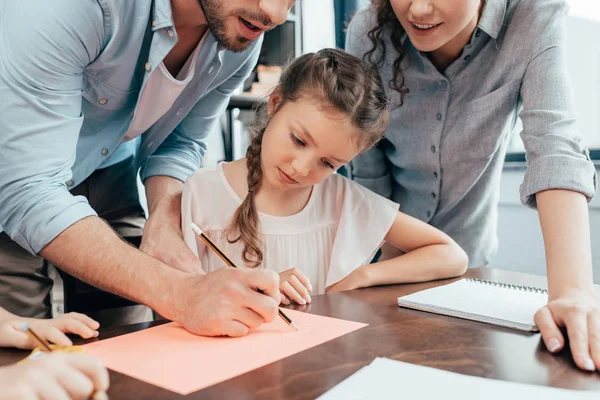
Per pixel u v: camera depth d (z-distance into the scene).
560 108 0.99
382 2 1.19
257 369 0.55
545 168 0.91
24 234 0.84
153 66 1.01
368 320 0.74
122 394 0.50
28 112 0.82
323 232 1.17
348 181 1.21
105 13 0.90
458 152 1.24
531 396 0.49
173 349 0.62
